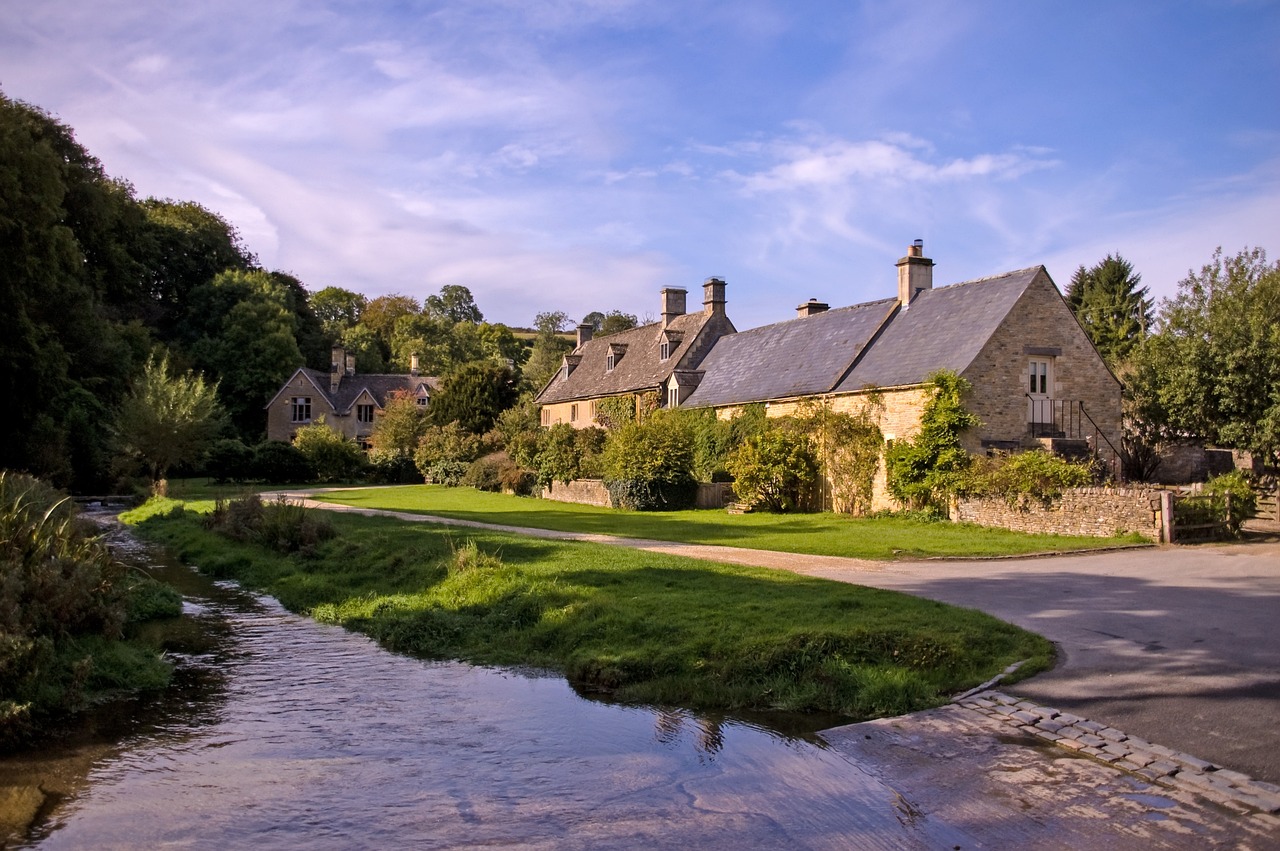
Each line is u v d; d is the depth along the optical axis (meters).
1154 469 31.33
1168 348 29.27
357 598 15.40
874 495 30.45
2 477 12.13
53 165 35.09
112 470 40.69
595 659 10.63
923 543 21.09
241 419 72.81
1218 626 11.73
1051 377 29.39
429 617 13.12
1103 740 7.64
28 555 10.73
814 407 33.12
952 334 30.20
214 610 15.27
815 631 10.56
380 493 43.56
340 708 9.45
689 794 6.96
